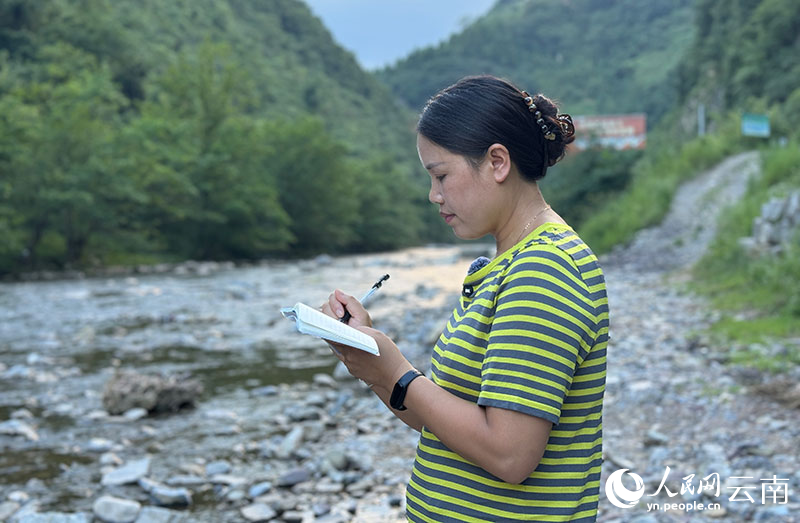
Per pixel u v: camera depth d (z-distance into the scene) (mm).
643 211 22953
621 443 5086
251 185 39125
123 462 5309
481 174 1404
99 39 58938
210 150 38656
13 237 25469
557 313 1260
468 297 1472
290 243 46719
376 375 1348
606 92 185125
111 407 6676
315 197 47031
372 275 23203
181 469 5098
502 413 1242
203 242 37500
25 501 4523
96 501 4270
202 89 40844
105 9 71062
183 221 36375
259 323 12461
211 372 8531
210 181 36812
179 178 33344
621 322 9805
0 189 26688
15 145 26484
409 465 4977
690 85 78062
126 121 54031
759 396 5793
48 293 17891
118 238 32250
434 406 1294
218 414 6609
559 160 1500
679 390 6152
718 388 6082
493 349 1278
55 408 6895
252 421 6395
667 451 4754
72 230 29000
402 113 148625
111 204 31000
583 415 1335
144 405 6672
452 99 1423
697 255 16969
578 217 30844
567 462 1324
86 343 10508
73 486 4816
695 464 4547
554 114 1455
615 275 16281
